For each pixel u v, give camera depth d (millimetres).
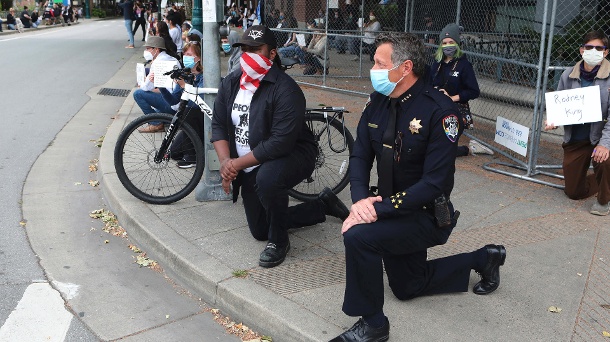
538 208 5090
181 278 4031
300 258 4043
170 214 4812
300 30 12711
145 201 5031
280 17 14820
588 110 4816
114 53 18953
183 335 3438
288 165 3777
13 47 20203
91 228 5035
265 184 3723
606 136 4738
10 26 31609
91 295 3900
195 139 4949
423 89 2873
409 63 2789
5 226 5043
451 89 6383
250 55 3678
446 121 2801
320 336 3111
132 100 9859
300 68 14070
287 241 4004
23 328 3471
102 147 6777
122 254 4543
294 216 4336
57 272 4219
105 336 3416
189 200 5152
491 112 8430
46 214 5348
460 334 3123
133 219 4719
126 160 6125
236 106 3922
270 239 3934
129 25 21188
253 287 3621
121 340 3377
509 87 8164
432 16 10875
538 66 5723
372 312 2934
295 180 3879
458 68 6312
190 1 18031
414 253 3221
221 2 4852
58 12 40750
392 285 3416
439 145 2816
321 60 12648
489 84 8508
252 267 3891
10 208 5469
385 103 3000
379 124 2992
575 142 5070
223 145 4027
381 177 3027
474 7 10242
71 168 6754
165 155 5227
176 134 5285
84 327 3508
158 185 5492
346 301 2951
